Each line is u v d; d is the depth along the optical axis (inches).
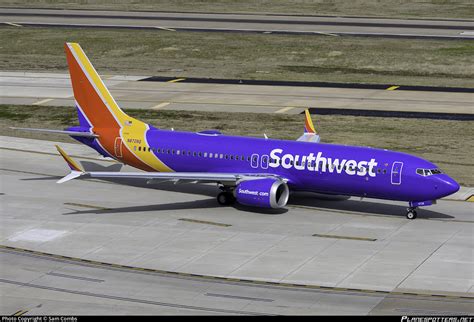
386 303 7519.7
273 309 7411.4
